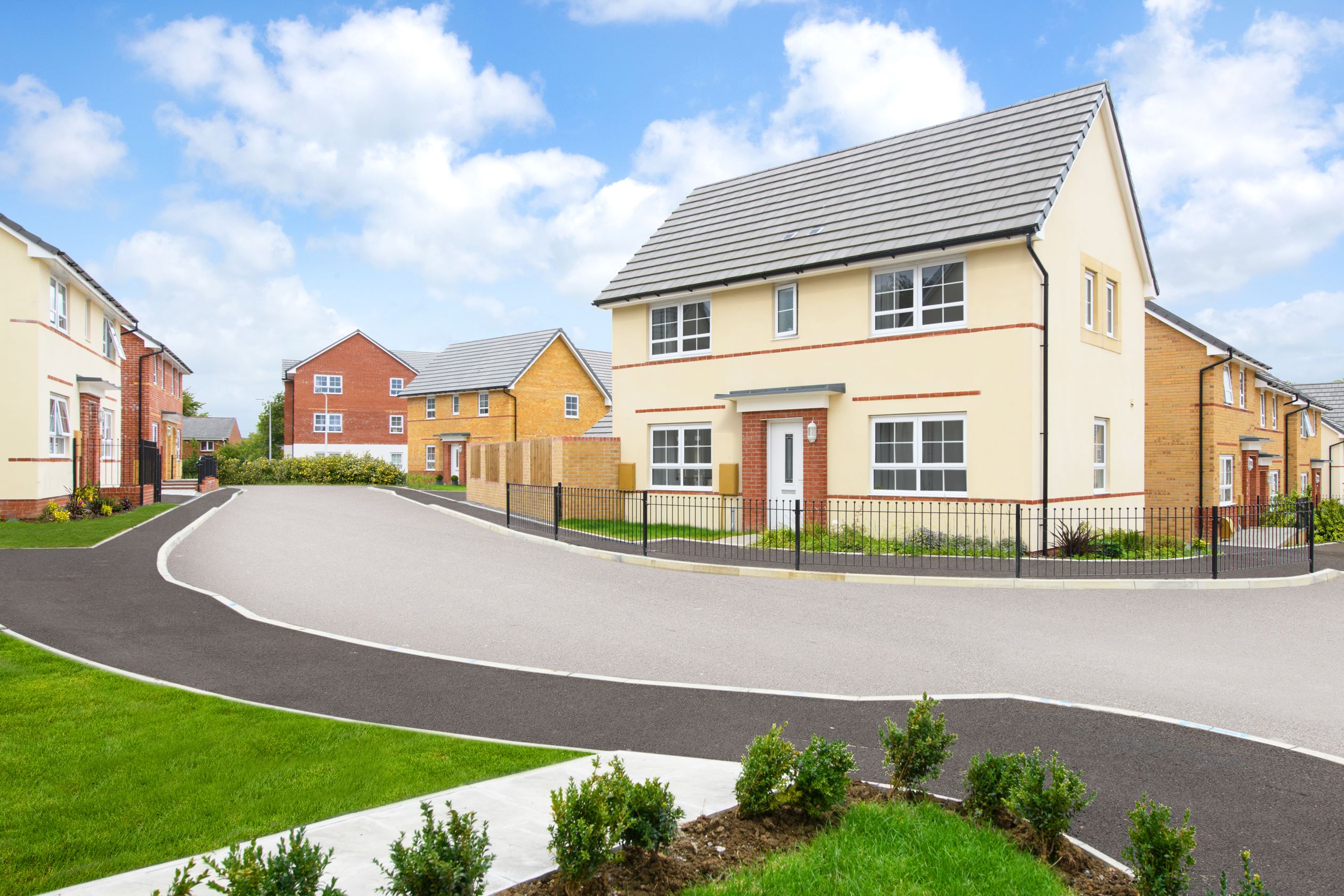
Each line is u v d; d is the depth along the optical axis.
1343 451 40.28
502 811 4.49
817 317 17.83
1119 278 18.28
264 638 8.72
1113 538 15.34
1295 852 4.30
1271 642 8.87
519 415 43.09
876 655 8.34
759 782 4.38
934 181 17.95
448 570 13.81
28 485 18.03
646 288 20.72
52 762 5.14
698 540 16.92
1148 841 3.65
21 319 17.97
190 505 24.28
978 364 15.51
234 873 2.99
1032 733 6.02
